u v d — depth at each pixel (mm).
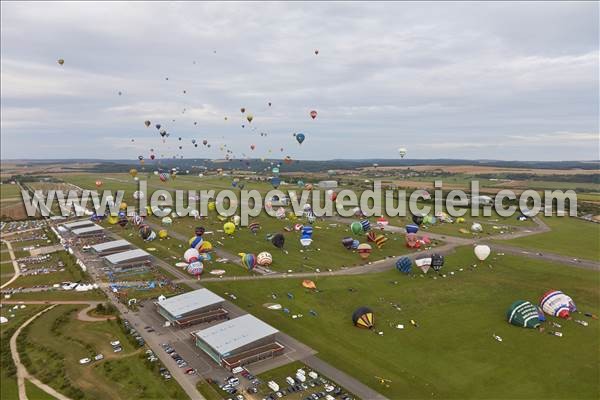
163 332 80875
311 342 76062
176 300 89312
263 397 59719
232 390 61094
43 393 63312
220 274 115938
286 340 76875
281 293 100688
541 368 67000
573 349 72688
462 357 70625
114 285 108125
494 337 77312
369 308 84875
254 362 69188
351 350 73188
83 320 87938
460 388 61906
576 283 106250
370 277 112062
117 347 75000
